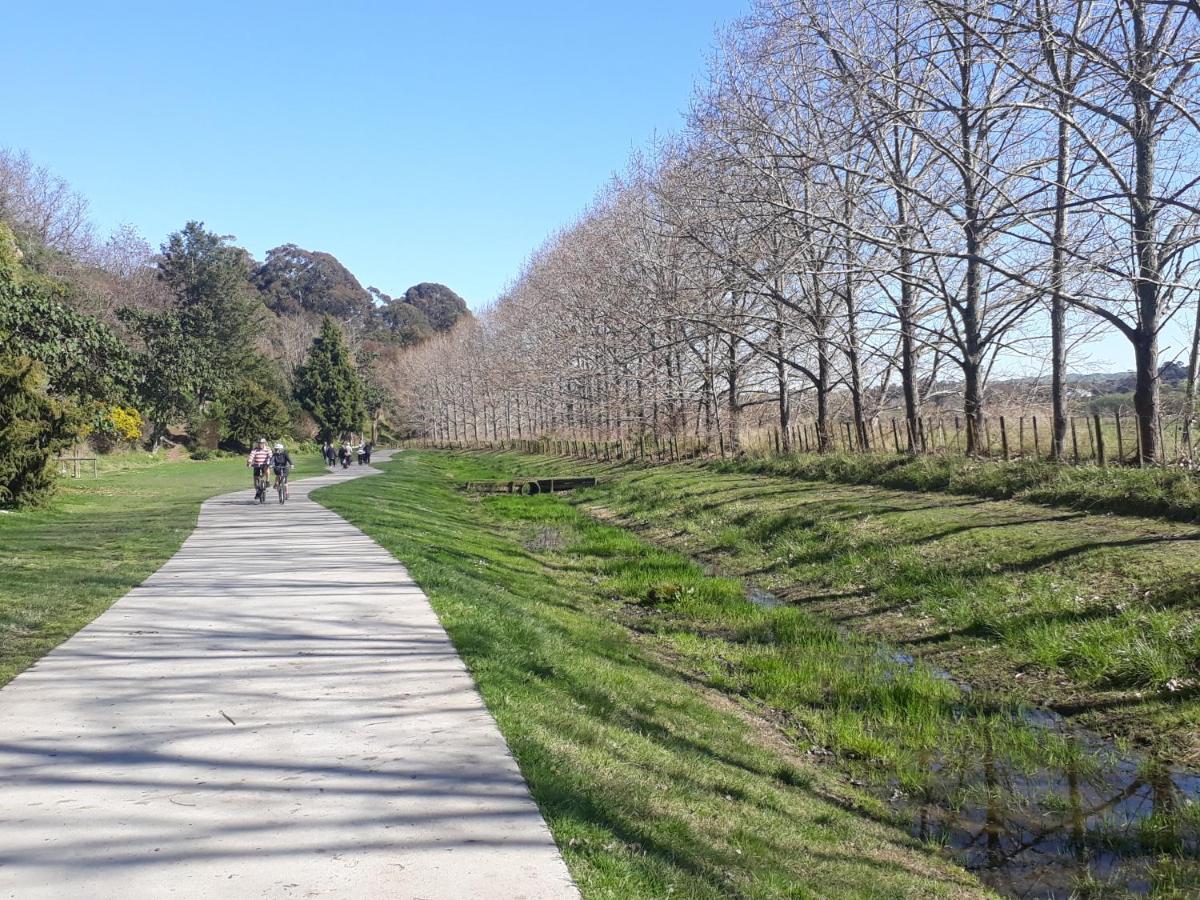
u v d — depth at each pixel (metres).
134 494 30.47
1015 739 8.07
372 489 32.22
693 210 28.58
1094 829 6.36
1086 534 13.48
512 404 79.75
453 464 66.44
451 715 6.25
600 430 52.94
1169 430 20.88
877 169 24.25
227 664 7.58
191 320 73.25
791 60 24.92
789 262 23.78
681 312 31.55
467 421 97.31
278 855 4.11
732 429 36.69
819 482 25.28
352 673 7.32
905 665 10.80
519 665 7.92
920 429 25.23
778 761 7.51
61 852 4.14
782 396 34.12
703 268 30.42
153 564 13.34
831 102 22.08
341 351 96.50
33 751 5.51
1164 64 13.84
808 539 18.14
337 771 5.18
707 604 14.11
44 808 4.66
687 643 11.84
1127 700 8.75
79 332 31.69
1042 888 5.53
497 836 4.33
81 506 25.27
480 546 18.95
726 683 10.06
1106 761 7.63
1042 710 9.05
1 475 21.53
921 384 32.22
